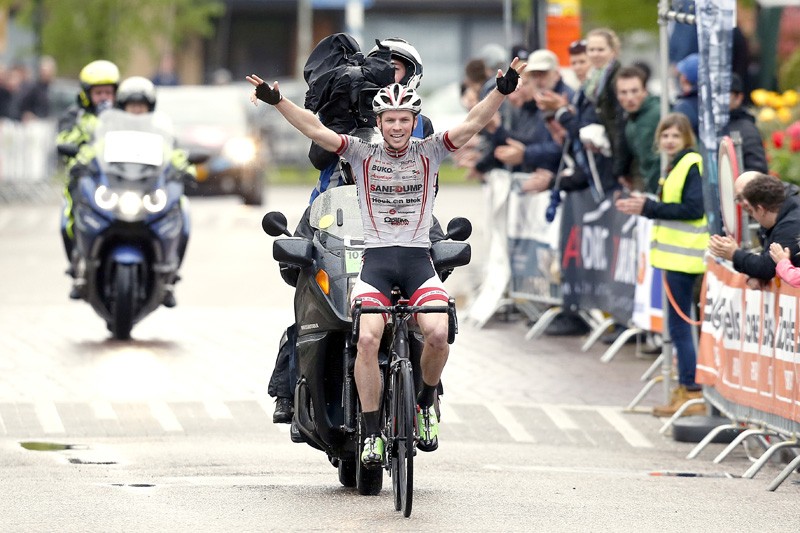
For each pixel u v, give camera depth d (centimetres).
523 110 4341
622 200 3234
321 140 2211
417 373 2288
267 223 2372
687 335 3247
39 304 4744
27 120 8856
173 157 4056
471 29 14288
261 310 4691
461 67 14300
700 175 3183
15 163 8569
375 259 2228
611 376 3703
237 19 14325
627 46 9494
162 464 2659
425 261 2241
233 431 3020
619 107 3841
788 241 2645
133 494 2333
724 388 2922
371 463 2216
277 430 3042
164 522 2114
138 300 4025
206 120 8388
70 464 2650
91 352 3866
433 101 11150
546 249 4309
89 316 4506
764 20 6047
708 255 3028
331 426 2311
